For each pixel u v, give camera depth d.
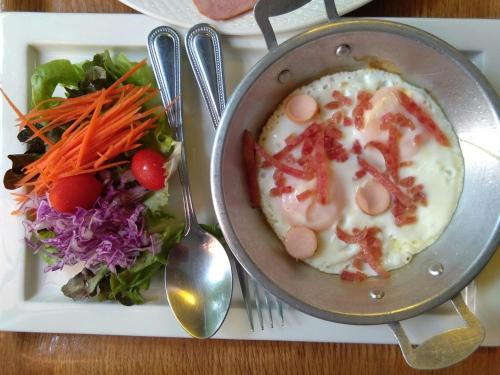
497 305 0.25
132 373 0.26
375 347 0.26
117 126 0.23
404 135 0.24
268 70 0.22
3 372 0.27
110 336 0.26
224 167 0.22
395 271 0.24
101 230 0.24
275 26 0.25
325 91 0.24
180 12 0.26
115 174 0.25
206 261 0.25
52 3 0.27
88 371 0.26
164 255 0.25
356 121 0.24
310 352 0.26
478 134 0.23
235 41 0.26
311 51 0.22
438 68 0.23
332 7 0.22
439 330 0.25
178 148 0.24
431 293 0.22
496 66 0.25
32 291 0.26
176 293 0.25
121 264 0.24
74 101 0.24
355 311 0.21
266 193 0.24
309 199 0.23
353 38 0.22
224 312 0.24
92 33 0.26
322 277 0.24
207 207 0.26
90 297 0.26
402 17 0.26
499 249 0.25
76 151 0.23
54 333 0.27
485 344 0.25
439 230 0.24
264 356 0.26
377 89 0.24
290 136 0.24
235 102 0.22
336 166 0.24
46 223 0.24
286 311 0.25
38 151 0.25
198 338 0.24
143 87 0.24
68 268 0.26
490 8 0.26
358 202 0.23
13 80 0.26
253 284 0.25
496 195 0.22
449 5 0.26
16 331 0.26
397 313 0.21
